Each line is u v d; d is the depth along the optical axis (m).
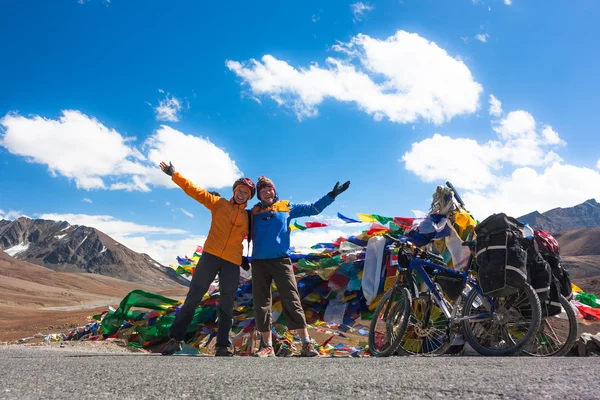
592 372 2.22
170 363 3.13
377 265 7.07
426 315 5.18
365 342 7.91
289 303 5.35
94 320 10.48
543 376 2.11
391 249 6.91
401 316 5.20
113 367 2.77
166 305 8.44
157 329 7.96
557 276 5.06
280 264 5.43
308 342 5.30
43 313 37.72
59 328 19.31
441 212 6.73
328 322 7.32
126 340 8.20
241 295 7.69
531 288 4.59
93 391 1.93
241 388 1.96
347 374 2.30
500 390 1.81
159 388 1.98
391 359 3.48
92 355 4.24
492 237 4.70
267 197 5.59
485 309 4.98
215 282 7.90
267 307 5.51
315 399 1.73
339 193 5.68
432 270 5.37
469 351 5.39
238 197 5.46
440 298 5.19
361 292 7.34
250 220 5.57
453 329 5.09
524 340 4.53
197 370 2.63
